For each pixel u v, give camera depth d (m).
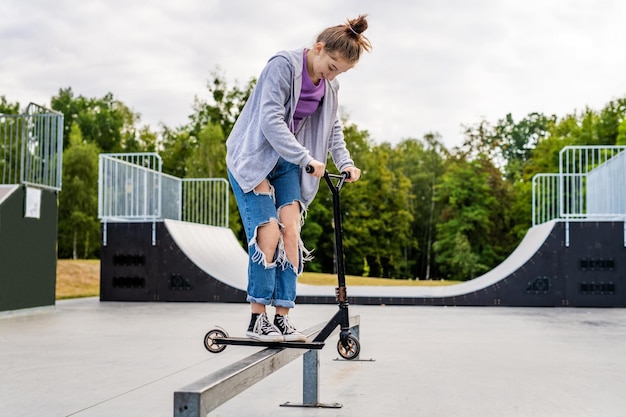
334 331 3.01
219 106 37.81
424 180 41.97
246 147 2.56
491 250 34.28
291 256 2.63
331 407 2.85
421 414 2.72
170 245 10.57
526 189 34.91
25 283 8.10
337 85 2.75
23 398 3.01
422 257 41.28
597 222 9.86
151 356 4.39
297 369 3.92
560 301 9.87
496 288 9.95
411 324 6.93
